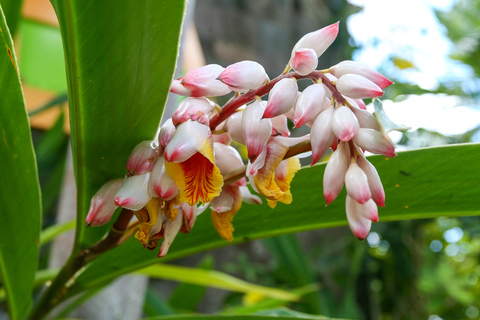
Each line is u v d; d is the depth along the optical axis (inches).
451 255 123.3
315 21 122.3
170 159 12.9
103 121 15.4
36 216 17.4
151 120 15.8
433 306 108.6
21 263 18.2
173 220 14.2
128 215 15.7
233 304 81.5
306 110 13.0
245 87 13.5
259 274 94.0
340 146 13.4
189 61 41.7
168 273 30.8
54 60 42.8
